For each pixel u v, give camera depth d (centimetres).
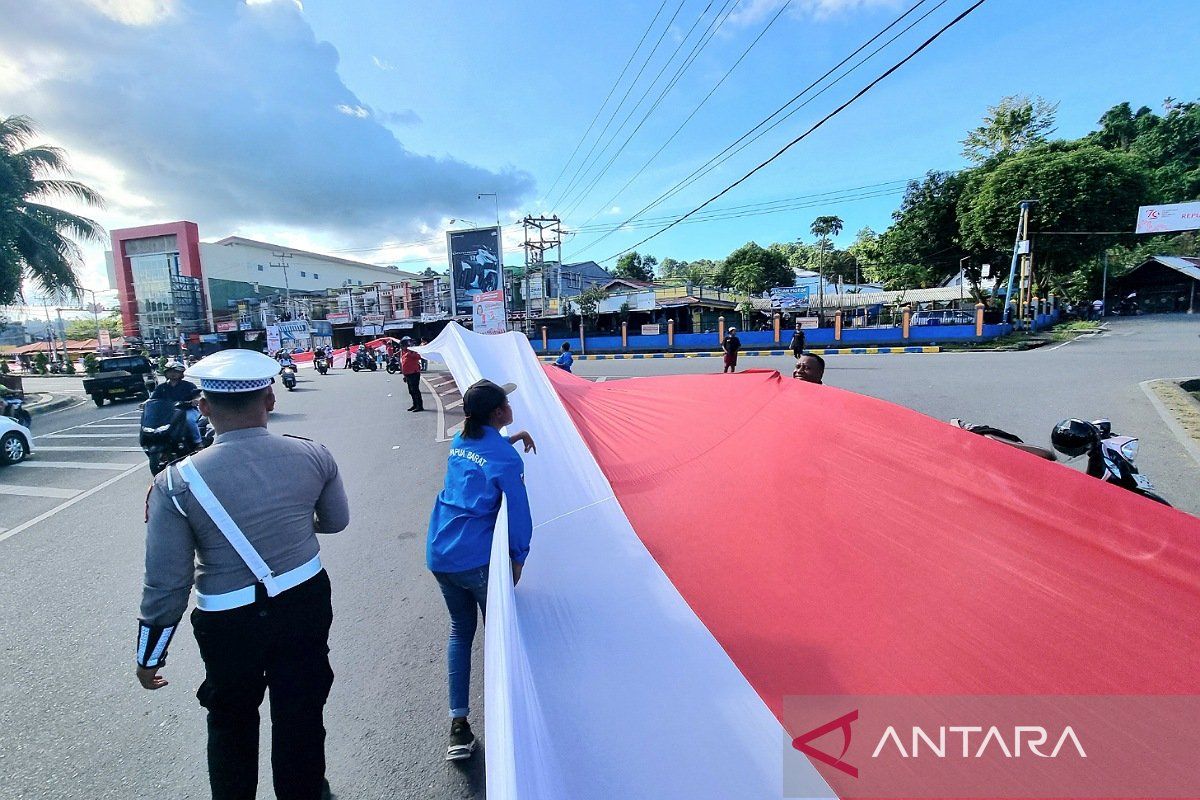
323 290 6919
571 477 484
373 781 242
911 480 309
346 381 2172
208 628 179
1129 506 247
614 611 286
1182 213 2580
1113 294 4212
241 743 193
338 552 495
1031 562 244
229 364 185
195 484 172
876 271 4541
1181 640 201
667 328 3331
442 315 4366
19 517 660
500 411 263
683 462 452
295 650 192
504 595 207
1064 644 210
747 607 271
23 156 1980
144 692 314
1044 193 2822
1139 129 5053
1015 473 283
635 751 200
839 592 263
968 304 4222
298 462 196
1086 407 897
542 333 3697
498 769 145
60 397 2141
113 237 5347
